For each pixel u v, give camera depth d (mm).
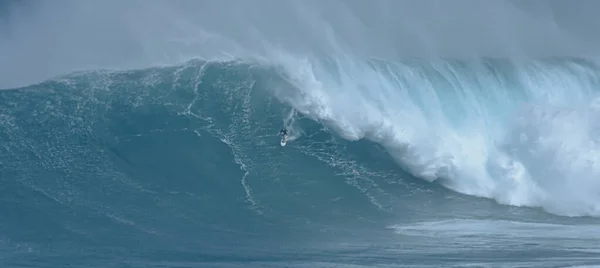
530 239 76125
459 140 97312
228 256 69688
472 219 84875
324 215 85062
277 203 86188
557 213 88062
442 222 83562
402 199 89875
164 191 85250
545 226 82312
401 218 84938
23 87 94562
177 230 77875
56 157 87562
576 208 88188
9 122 90375
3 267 65562
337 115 97250
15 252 70062
